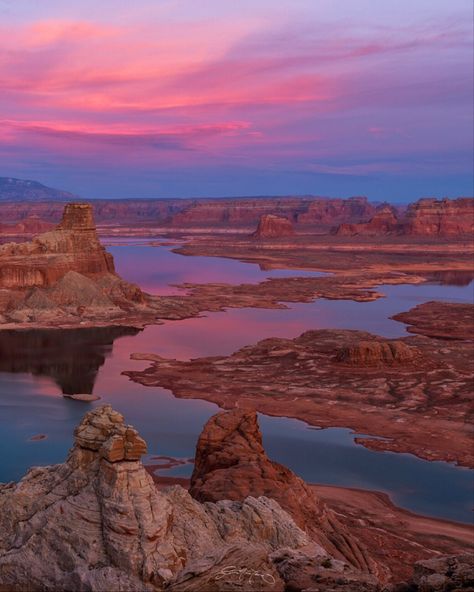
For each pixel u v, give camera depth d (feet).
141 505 78.64
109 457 80.43
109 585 72.64
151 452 207.21
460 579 69.77
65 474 86.17
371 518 164.25
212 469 153.79
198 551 84.17
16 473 185.26
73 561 76.59
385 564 134.82
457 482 193.47
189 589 70.85
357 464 205.26
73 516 80.07
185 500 92.99
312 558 80.84
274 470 147.23
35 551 79.36
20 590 77.15
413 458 211.61
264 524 96.43
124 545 75.82
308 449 216.95
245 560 75.97
